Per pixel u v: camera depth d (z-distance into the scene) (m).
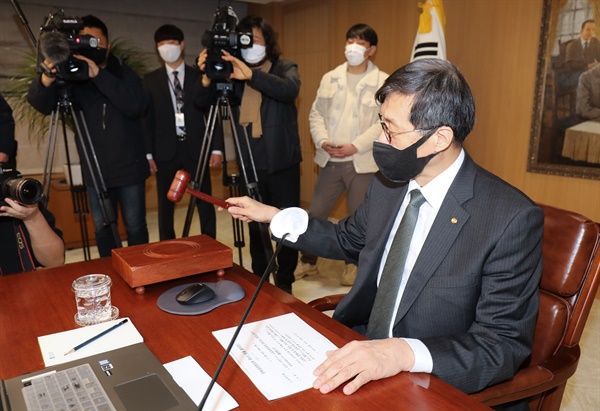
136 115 2.68
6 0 4.68
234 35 2.19
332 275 3.53
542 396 1.29
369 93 3.19
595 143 3.02
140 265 1.18
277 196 2.85
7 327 1.02
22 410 0.72
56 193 4.03
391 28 4.36
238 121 2.73
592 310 2.98
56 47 2.11
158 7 5.56
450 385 0.85
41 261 1.58
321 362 0.89
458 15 3.75
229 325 1.03
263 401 0.77
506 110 3.52
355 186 3.28
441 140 1.04
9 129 2.39
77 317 1.06
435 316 1.08
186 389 0.80
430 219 1.16
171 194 1.43
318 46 5.27
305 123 5.63
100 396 0.75
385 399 0.79
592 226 1.24
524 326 1.02
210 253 1.27
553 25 3.13
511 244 1.02
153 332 1.00
